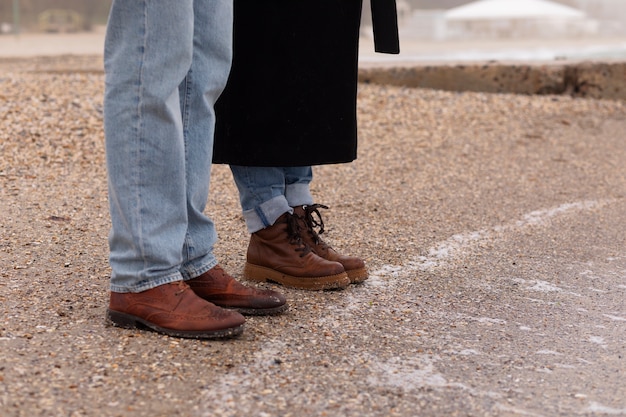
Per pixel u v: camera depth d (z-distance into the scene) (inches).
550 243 175.8
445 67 354.0
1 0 702.5
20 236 156.7
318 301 132.2
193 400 94.9
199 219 118.6
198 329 110.7
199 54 111.7
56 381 97.0
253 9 128.8
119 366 101.9
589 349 118.2
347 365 107.4
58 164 214.2
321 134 134.0
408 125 284.0
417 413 95.5
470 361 111.3
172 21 104.0
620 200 216.7
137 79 104.9
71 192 191.8
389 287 141.7
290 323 121.0
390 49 134.3
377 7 133.8
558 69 351.3
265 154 132.6
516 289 144.5
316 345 113.4
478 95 331.9
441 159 249.3
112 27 105.6
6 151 218.1
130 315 113.2
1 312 117.1
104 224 169.5
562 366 111.3
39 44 580.4
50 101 267.4
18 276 134.3
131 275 111.6
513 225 188.5
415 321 125.6
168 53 104.7
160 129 106.9
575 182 233.5
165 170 108.7
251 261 141.3
